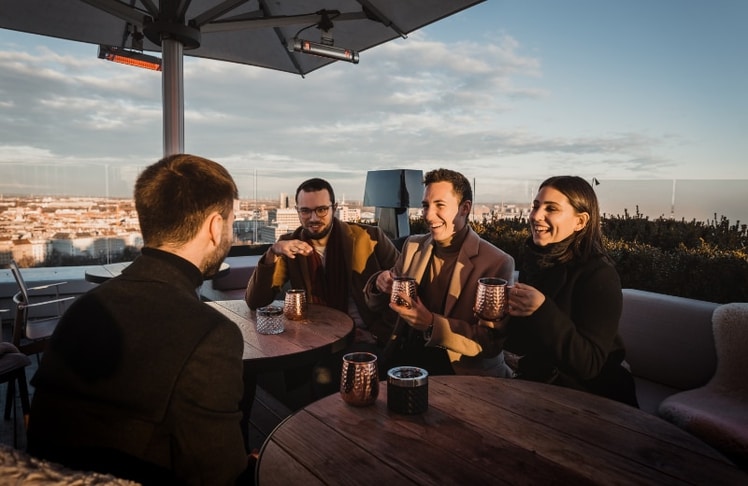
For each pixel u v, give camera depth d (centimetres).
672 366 225
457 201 198
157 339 76
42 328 321
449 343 169
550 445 99
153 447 75
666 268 280
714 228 346
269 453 95
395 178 428
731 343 191
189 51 421
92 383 75
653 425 109
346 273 254
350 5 354
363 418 111
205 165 93
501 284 140
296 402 267
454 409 117
